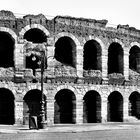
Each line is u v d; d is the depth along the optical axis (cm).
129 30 5400
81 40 4884
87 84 4875
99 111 5000
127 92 5291
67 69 4759
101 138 3142
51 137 3209
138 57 5612
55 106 4800
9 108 4569
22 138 3119
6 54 4725
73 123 4788
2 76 4341
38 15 4597
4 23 4416
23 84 4431
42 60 3994
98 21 5047
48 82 4575
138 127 4350
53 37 4662
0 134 3472
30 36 4862
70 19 4816
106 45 5106
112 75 5134
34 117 3944
